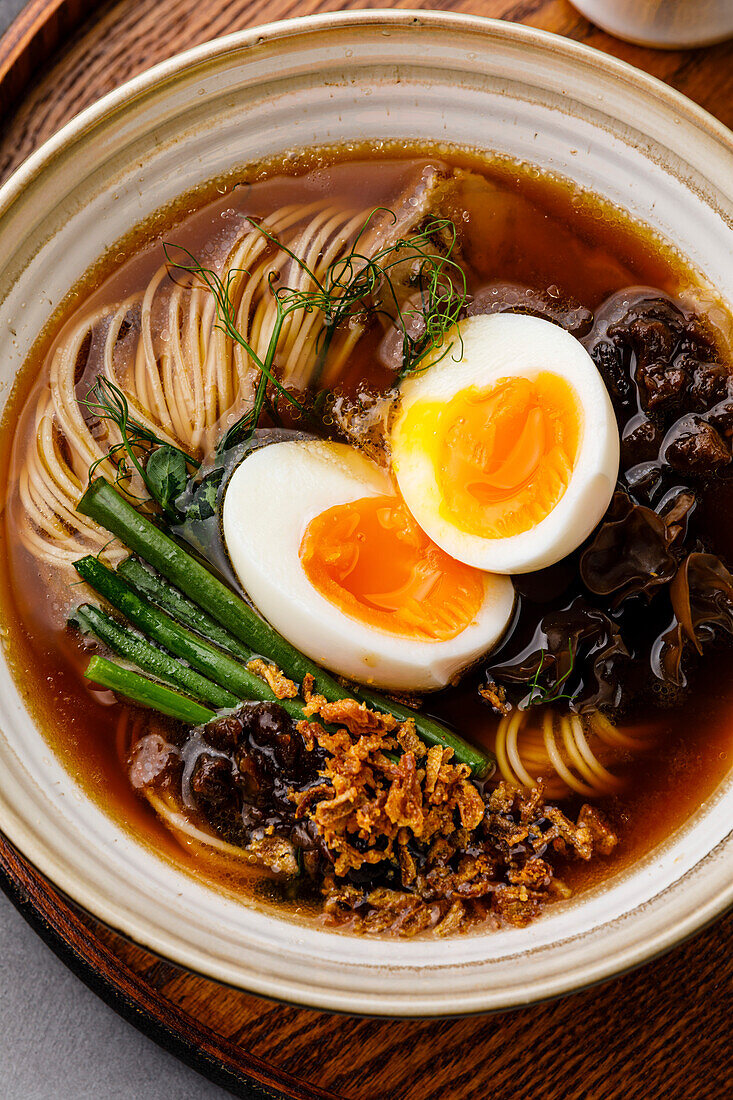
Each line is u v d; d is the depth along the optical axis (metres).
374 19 0.32
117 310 0.34
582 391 0.32
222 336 0.34
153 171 0.33
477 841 0.32
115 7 0.35
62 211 0.33
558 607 0.33
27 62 0.34
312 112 0.34
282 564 0.32
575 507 0.32
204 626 0.33
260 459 0.33
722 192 0.33
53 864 0.30
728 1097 0.33
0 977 0.35
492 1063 0.33
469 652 0.32
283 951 0.31
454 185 0.34
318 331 0.34
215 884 0.32
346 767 0.31
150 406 0.34
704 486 0.33
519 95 0.33
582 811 0.33
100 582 0.32
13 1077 0.35
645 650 0.33
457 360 0.33
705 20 0.34
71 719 0.32
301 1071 0.33
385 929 0.31
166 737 0.32
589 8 0.34
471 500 0.33
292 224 0.34
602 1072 0.33
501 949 0.31
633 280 0.34
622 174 0.34
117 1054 0.35
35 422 0.33
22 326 0.33
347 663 0.32
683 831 0.32
